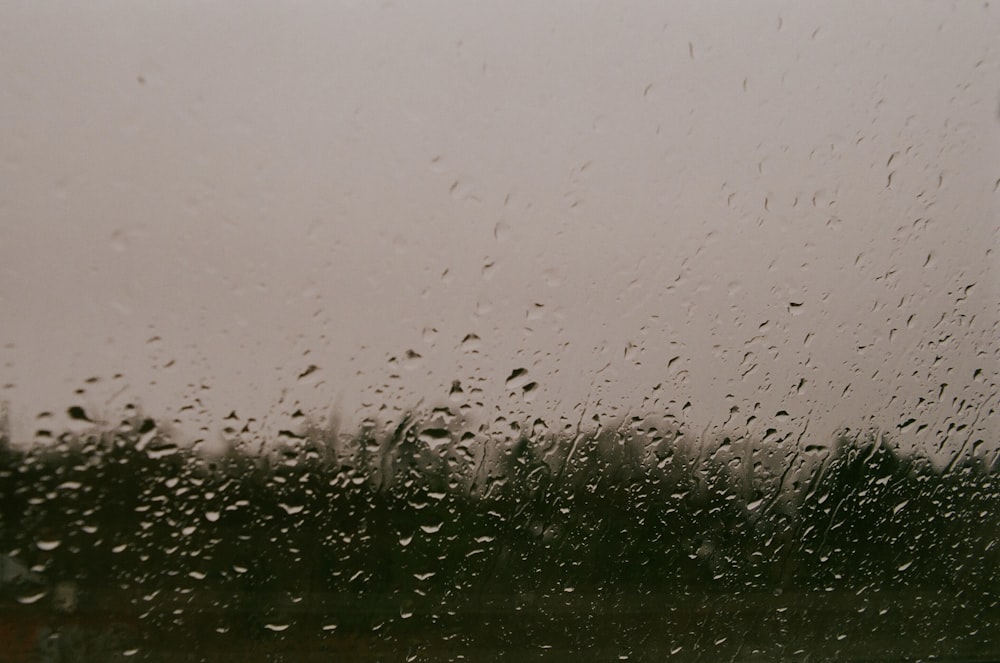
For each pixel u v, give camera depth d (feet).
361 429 7.65
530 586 7.49
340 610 6.98
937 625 7.77
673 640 7.45
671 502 8.05
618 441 8.24
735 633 7.52
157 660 6.48
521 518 7.73
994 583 8.02
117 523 6.65
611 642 7.36
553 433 8.16
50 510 6.50
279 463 7.30
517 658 7.19
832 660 7.46
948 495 8.27
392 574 7.22
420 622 7.11
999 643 7.77
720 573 7.83
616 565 7.72
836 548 8.04
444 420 7.92
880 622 7.70
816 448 8.45
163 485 6.88
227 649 6.59
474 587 7.38
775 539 8.02
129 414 6.93
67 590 6.39
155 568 6.66
